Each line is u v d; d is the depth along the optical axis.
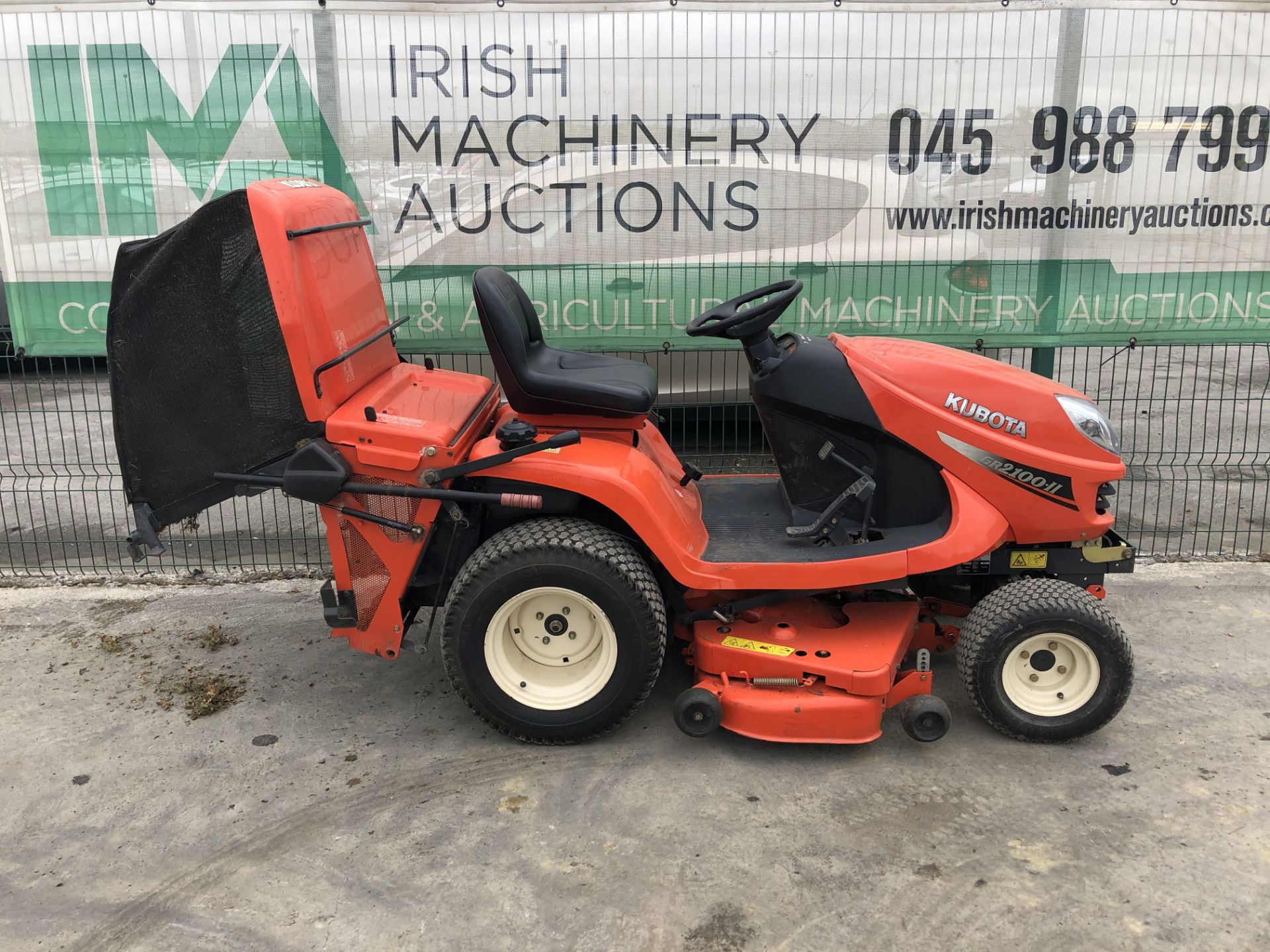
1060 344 5.00
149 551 3.22
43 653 3.97
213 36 4.56
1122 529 5.32
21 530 4.92
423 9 4.55
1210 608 4.29
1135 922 2.37
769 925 2.38
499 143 4.71
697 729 3.08
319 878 2.58
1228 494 5.92
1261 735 3.24
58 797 2.96
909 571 3.15
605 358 3.79
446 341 4.96
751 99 4.66
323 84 4.63
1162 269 4.92
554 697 3.16
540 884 2.54
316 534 5.50
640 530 3.08
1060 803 2.87
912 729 3.08
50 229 4.75
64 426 7.84
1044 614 3.06
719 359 5.74
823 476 3.47
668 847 2.69
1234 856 2.61
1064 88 4.66
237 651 3.99
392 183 4.76
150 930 2.39
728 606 3.27
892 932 2.35
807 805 2.88
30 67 4.58
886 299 4.93
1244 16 4.59
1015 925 2.37
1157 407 8.12
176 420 3.12
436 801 2.93
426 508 3.09
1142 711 3.41
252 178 4.72
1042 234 4.86
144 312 3.05
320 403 3.03
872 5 4.56
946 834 2.73
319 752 3.22
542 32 4.59
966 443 3.18
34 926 2.41
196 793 2.98
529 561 2.99
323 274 3.10
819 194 4.79
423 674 3.79
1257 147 4.76
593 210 4.81
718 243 4.86
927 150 4.74
